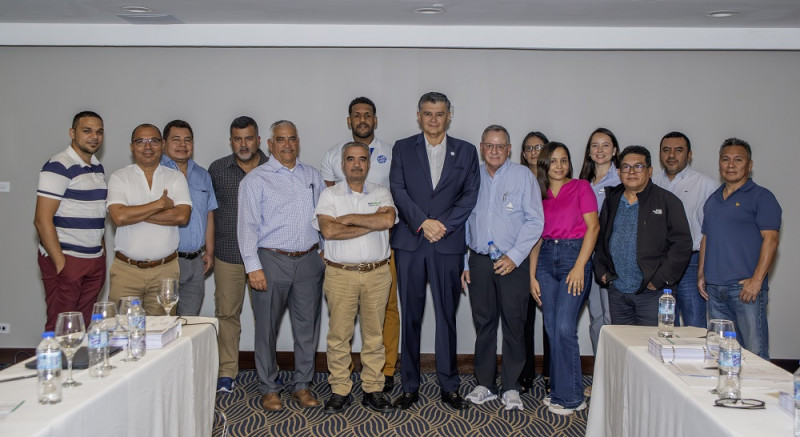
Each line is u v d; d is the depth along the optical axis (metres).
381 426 3.56
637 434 2.46
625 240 3.40
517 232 3.76
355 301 3.70
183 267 3.96
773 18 4.09
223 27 4.42
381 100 4.68
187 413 2.61
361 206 3.70
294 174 3.75
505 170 3.79
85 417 1.85
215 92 4.70
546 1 3.71
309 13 4.06
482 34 4.44
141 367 2.20
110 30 4.43
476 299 3.87
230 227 4.13
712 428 1.84
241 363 4.71
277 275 3.69
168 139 3.92
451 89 4.68
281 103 4.70
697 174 4.06
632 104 4.66
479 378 3.94
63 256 3.48
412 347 3.85
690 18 4.11
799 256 4.65
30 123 4.70
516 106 4.68
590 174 4.23
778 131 4.64
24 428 1.66
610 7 3.84
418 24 4.36
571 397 3.70
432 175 3.82
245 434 3.46
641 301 3.36
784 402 1.88
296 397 3.89
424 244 3.74
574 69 4.66
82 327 2.04
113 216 3.40
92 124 3.52
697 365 2.31
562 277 3.67
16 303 4.74
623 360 2.64
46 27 4.41
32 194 4.71
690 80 4.64
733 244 3.52
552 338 3.73
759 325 3.49
